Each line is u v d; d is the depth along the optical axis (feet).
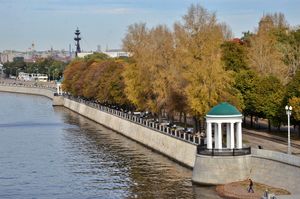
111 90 607.37
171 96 400.67
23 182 335.88
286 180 273.13
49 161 403.54
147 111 543.80
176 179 323.57
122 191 302.45
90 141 504.84
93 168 371.76
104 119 639.35
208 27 404.57
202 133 380.58
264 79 432.66
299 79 379.76
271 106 399.85
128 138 524.52
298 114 356.38
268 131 417.08
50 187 320.70
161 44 476.54
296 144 347.36
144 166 370.73
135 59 513.45
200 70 362.33
